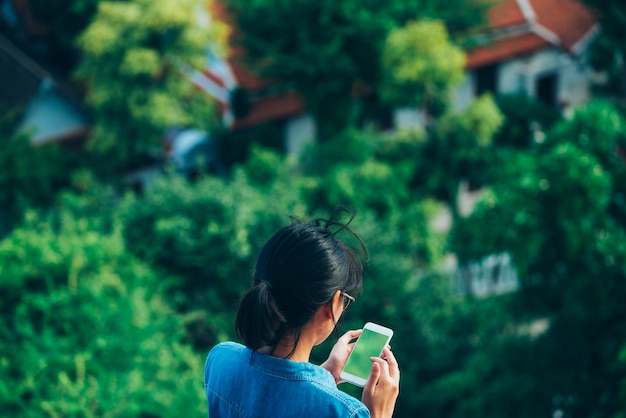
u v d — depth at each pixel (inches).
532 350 502.9
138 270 544.1
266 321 68.6
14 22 1151.6
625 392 411.5
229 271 590.6
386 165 810.2
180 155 1003.9
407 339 606.9
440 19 896.9
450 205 878.4
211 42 906.1
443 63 791.7
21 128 1014.4
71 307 466.3
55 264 485.4
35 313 468.1
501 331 645.9
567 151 455.8
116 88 877.8
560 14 1143.0
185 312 592.4
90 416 382.6
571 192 451.2
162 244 597.9
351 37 883.4
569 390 482.0
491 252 486.6
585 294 464.4
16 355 434.3
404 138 874.1
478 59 1083.3
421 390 597.0
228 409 72.9
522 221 463.5
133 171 1000.2
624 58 934.4
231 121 1019.3
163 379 439.2
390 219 780.0
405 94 827.4
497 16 1109.7
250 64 932.0
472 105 830.5
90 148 928.9
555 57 1139.9
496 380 512.7
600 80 1167.0
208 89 1020.5
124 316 461.1
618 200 487.2
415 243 780.0
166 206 607.5
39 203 882.8
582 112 484.7
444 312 639.8
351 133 882.8
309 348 72.2
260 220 604.4
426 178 869.8
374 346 81.4
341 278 69.3
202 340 585.9
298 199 668.7
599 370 485.7
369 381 75.6
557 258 480.7
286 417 69.2
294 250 69.2
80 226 593.3
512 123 1053.2
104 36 857.5
